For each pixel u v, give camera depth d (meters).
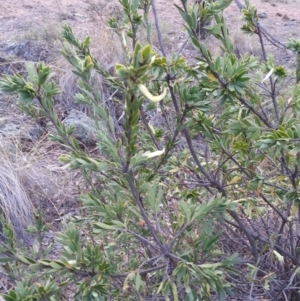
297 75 2.42
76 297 1.80
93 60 2.29
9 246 1.97
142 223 1.87
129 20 2.38
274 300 2.33
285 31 9.53
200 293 1.85
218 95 1.88
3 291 2.83
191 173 2.43
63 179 4.01
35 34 6.98
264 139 1.84
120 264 2.32
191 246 1.89
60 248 3.32
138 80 1.33
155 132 2.43
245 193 2.37
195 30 1.95
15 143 4.17
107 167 1.63
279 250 2.47
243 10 2.56
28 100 1.81
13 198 3.53
